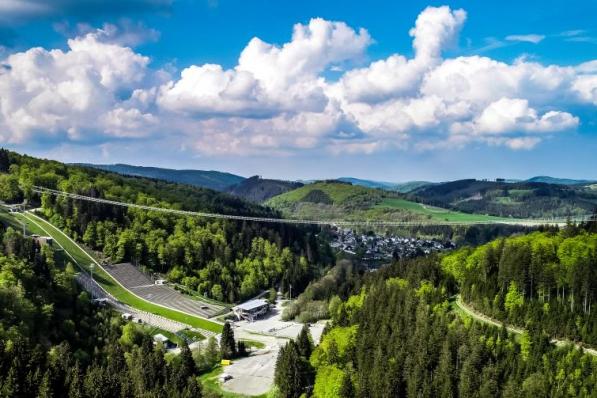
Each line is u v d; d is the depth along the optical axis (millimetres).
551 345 144000
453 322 158500
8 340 152375
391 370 140625
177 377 153750
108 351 178500
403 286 199625
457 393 133625
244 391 170625
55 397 129625
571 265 171375
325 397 146875
